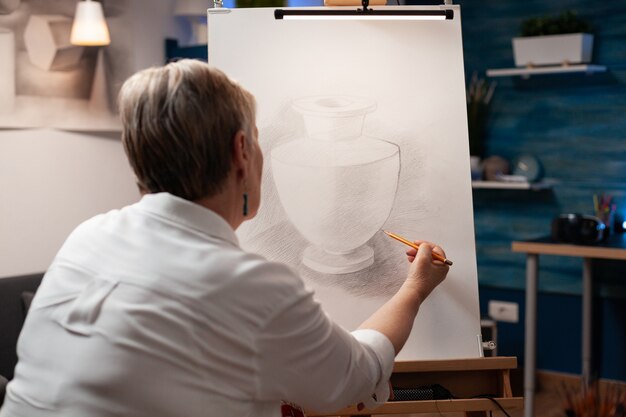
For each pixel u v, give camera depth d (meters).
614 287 3.98
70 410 1.02
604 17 3.91
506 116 4.23
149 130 1.09
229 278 1.04
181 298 1.02
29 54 3.66
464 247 1.79
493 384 1.70
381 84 1.84
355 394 1.15
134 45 4.16
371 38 1.86
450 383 1.70
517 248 3.54
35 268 3.79
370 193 1.80
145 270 1.05
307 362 1.07
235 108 1.12
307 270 1.78
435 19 1.87
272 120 1.82
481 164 4.26
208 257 1.05
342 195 1.79
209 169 1.10
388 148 1.81
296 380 1.07
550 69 3.93
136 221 1.11
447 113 1.83
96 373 1.01
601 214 3.87
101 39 3.76
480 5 4.23
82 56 3.90
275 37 1.86
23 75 3.64
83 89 3.92
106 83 4.04
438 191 1.81
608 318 4.02
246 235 1.79
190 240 1.08
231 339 1.02
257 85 1.84
